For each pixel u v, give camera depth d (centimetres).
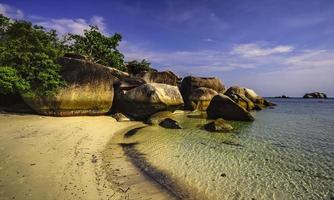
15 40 1945
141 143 1327
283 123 2272
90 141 1261
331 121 2477
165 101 2200
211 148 1247
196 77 3575
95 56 3406
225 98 2403
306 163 1034
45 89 1853
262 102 4456
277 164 1013
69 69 1989
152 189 744
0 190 627
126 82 2328
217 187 775
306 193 750
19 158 865
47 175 748
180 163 996
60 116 1909
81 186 707
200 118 2448
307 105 5947
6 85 1700
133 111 2212
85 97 2000
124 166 931
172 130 1739
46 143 1097
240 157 1098
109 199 655
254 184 805
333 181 843
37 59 1866
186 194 724
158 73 3125
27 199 596
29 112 1961
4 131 1248
